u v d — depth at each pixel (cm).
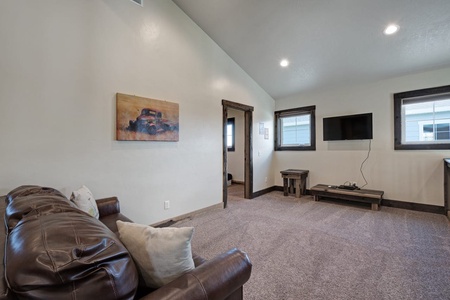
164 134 321
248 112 497
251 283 191
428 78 379
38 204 109
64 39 234
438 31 299
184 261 102
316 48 375
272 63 440
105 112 265
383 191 422
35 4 217
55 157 229
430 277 197
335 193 438
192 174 368
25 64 212
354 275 202
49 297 60
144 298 84
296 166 547
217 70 413
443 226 315
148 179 307
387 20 299
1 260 80
